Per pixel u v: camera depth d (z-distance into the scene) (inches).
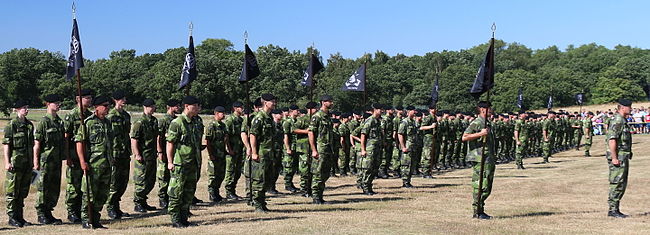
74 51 349.7
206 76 2450.8
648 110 1664.6
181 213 365.1
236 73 2559.1
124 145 413.7
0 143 1133.1
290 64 2768.2
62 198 507.8
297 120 567.8
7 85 2878.9
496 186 594.9
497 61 4020.7
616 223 382.6
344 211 428.1
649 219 399.5
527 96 2851.9
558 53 4820.4
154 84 2566.4
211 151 492.1
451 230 349.1
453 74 2640.3
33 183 380.2
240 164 529.7
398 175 718.5
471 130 387.9
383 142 675.4
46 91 2605.8
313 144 460.1
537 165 869.2
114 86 2876.5
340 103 2204.7
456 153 845.8
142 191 439.8
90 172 360.8
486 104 378.6
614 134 403.2
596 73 3560.5
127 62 3516.2
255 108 584.4
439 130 794.8
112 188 407.5
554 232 348.8
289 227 354.0
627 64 3329.2
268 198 515.8
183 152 356.5
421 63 3806.6
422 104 2628.0
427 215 409.7
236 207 454.9
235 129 516.4
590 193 544.1
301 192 563.5
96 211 366.0
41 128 374.0
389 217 397.7
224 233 335.9
